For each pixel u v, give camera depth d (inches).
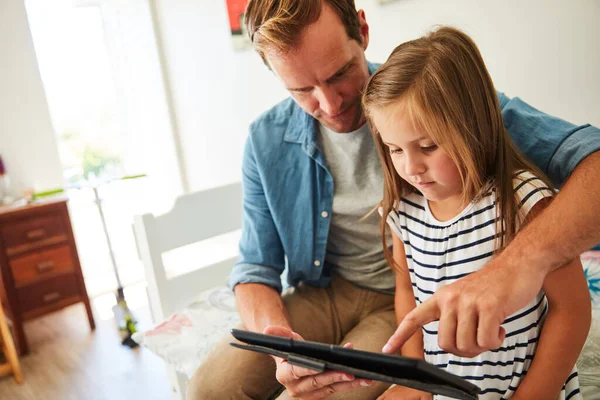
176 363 48.4
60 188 120.3
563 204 26.4
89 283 134.2
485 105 29.1
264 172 46.5
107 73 141.3
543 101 53.9
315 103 38.5
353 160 43.0
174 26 112.8
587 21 48.0
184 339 51.4
